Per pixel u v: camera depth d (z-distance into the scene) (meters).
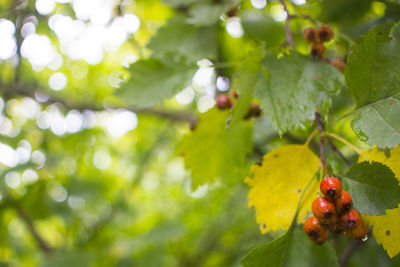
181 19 0.47
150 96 0.42
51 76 0.91
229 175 0.44
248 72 0.38
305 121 0.36
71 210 0.93
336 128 0.46
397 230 0.35
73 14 0.58
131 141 1.30
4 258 0.94
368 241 0.55
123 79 0.42
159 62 0.42
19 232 1.16
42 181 0.85
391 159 0.35
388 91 0.35
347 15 0.50
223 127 0.42
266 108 0.37
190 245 1.21
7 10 0.58
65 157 0.94
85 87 0.95
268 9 0.50
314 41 0.41
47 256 0.96
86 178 0.99
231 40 0.48
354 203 0.34
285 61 0.38
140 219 1.38
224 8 0.46
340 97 0.46
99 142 1.14
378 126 0.34
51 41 0.65
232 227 1.06
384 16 0.49
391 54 0.35
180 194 1.48
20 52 0.65
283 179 0.38
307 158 0.38
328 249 0.36
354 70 0.35
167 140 1.27
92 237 1.04
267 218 0.38
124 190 1.18
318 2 0.49
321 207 0.34
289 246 0.36
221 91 0.48
